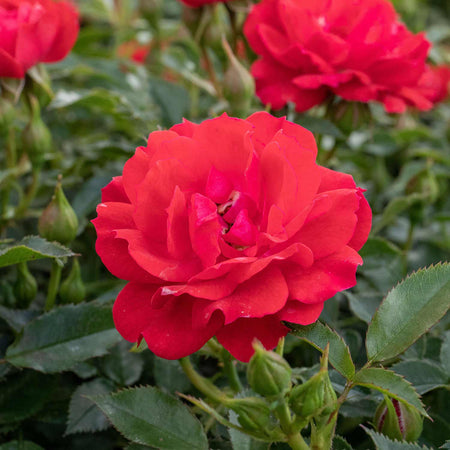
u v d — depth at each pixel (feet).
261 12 1.14
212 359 1.09
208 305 0.78
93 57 1.65
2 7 1.11
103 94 1.20
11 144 1.21
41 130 1.13
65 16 1.10
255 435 0.78
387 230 1.39
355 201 0.81
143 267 0.79
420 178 1.21
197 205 0.80
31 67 1.10
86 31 1.62
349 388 0.82
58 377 0.99
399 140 1.51
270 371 0.75
